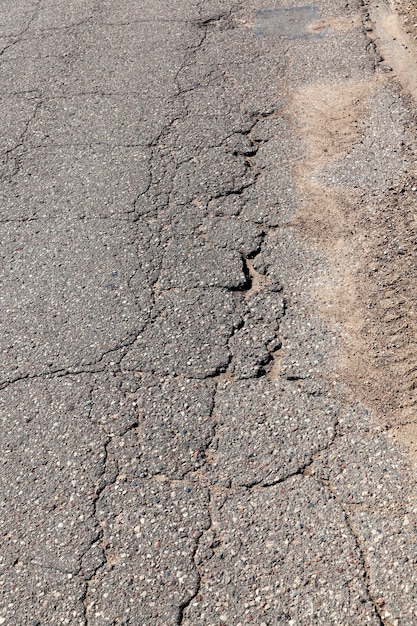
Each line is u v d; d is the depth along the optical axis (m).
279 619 2.20
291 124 3.91
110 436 2.66
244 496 2.46
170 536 2.39
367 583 2.24
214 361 2.85
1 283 3.26
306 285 3.08
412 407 2.63
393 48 4.43
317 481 2.47
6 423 2.74
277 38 4.66
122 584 2.30
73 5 5.44
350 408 2.65
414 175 3.50
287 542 2.34
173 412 2.71
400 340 2.82
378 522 2.36
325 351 2.83
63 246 3.39
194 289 3.12
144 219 3.47
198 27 4.91
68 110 4.23
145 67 4.51
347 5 4.96
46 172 3.82
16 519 2.47
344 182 3.52
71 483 2.54
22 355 2.96
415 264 3.06
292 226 3.34
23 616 2.27
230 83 4.27
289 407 2.68
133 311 3.06
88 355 2.92
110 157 3.85
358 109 3.95
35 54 4.82
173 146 3.87
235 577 2.29
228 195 3.54
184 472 2.54
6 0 5.66
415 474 2.46
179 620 2.22
